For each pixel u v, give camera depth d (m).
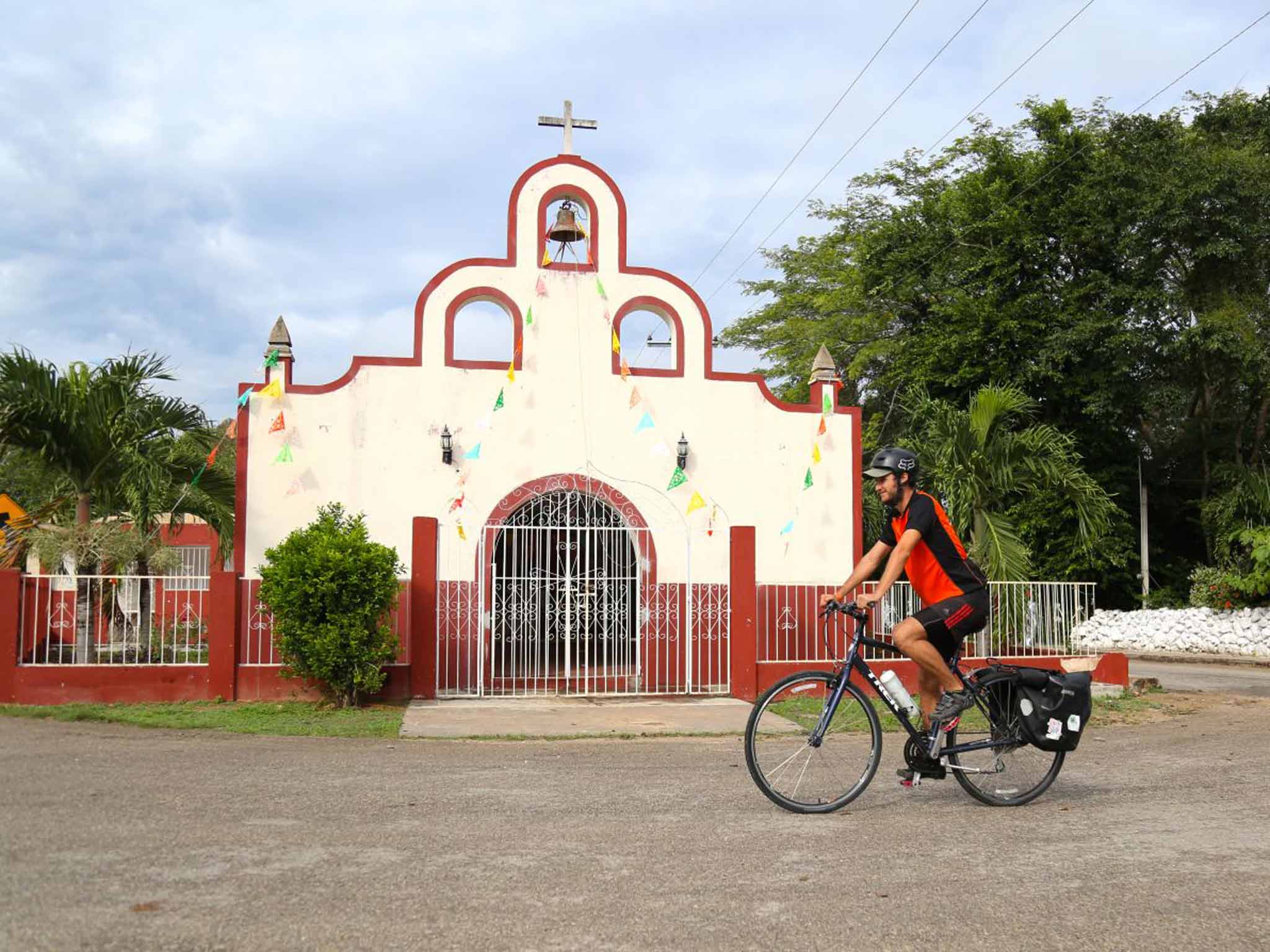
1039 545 26.53
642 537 14.78
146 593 13.52
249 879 4.55
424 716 11.48
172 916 4.02
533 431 14.72
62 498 13.99
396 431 14.32
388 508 14.18
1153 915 4.25
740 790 7.00
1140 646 25.30
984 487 16.08
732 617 13.80
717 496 15.09
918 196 32.03
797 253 37.50
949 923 4.13
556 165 15.18
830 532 15.38
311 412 14.11
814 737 6.33
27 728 10.09
